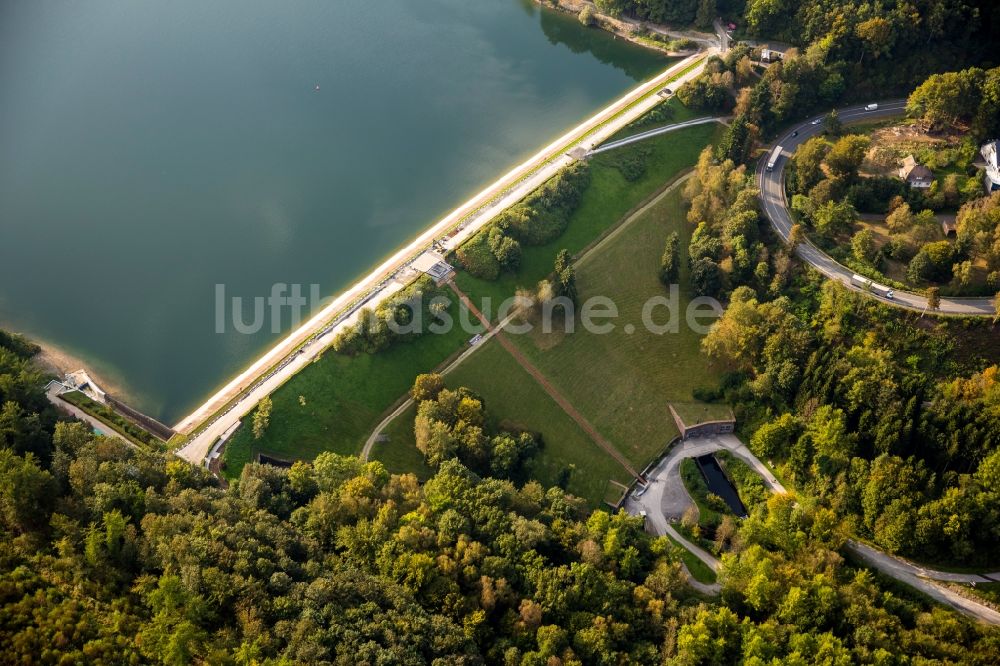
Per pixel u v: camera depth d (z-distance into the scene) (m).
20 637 198.62
